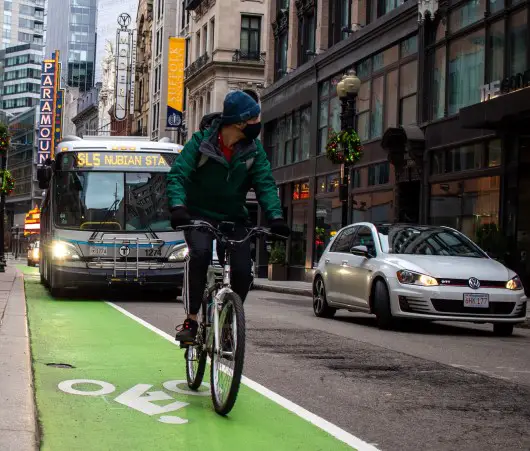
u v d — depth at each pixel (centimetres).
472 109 1944
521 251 1970
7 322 1025
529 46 1958
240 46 5175
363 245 1277
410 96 2567
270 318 1330
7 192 3219
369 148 2814
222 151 550
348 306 1300
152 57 7394
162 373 723
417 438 509
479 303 1130
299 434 510
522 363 859
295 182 3688
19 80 17550
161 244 1684
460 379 734
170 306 1561
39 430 493
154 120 7288
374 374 750
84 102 12081
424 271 1144
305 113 3569
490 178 2086
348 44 3011
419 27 2473
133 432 500
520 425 551
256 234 554
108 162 1705
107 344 927
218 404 547
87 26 14238
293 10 3784
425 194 2402
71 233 1664
